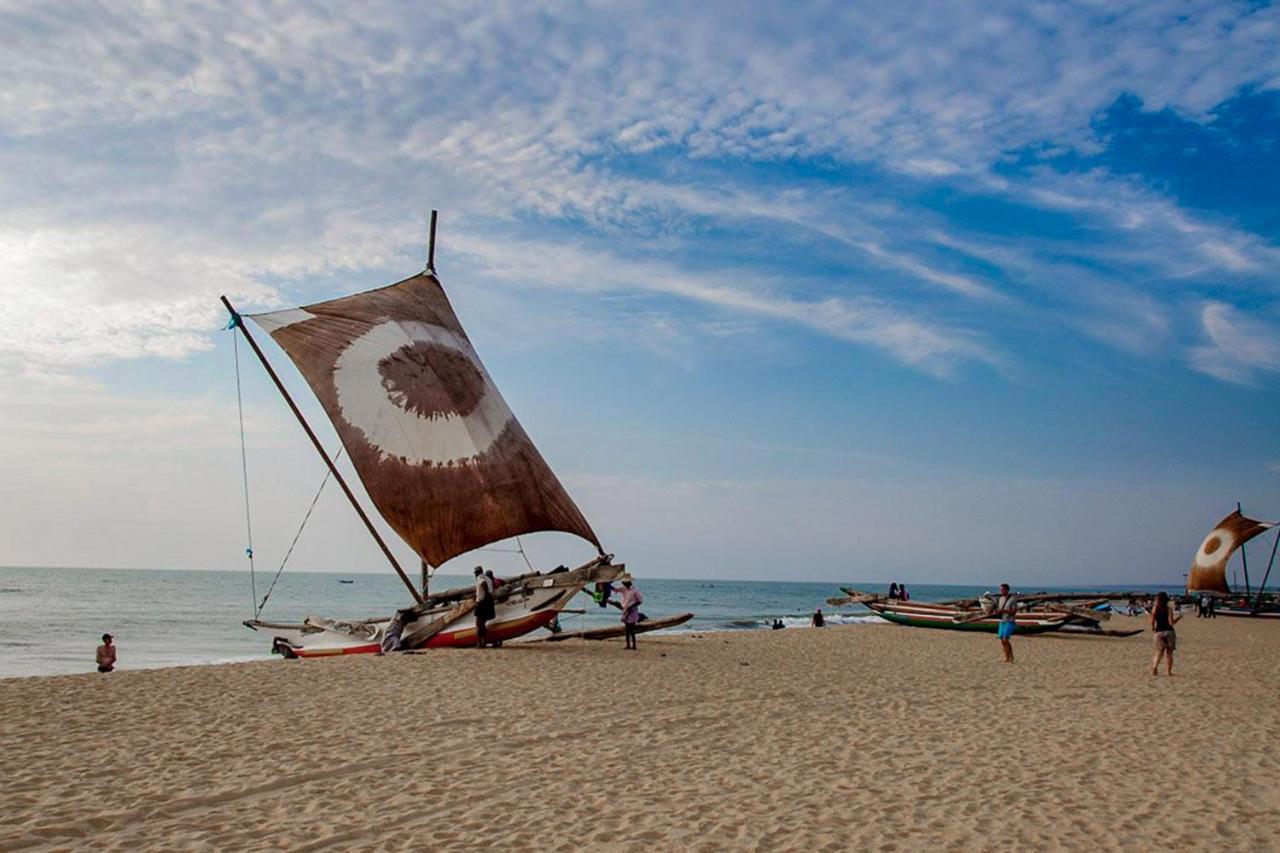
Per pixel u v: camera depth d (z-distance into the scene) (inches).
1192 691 713.6
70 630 1812.3
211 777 356.8
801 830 305.4
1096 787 375.9
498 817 311.7
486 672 694.5
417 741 434.3
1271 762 436.1
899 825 315.0
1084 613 1406.3
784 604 3986.2
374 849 275.6
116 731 440.5
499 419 979.9
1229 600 2554.1
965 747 456.8
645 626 952.3
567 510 979.9
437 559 921.5
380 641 891.4
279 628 944.3
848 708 583.5
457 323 1061.8
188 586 4534.9
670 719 518.0
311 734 444.5
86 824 292.5
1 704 499.8
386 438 924.0
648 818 314.7
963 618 1485.0
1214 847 297.7
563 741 446.6
